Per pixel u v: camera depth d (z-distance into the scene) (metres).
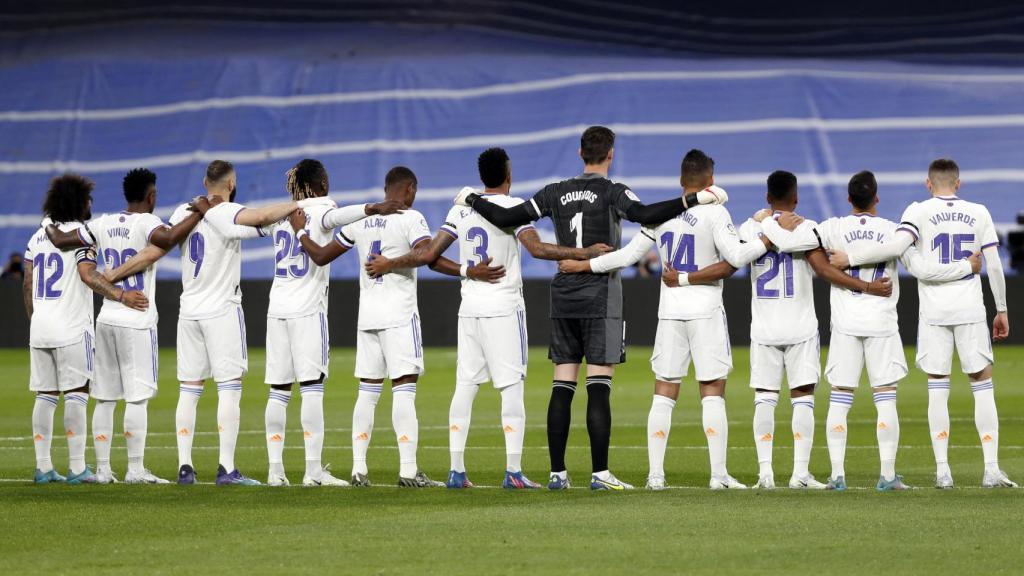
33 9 143.62
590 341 29.73
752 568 19.94
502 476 34.12
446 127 129.50
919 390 62.75
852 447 40.56
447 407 55.66
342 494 28.98
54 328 32.12
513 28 142.75
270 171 129.25
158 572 19.94
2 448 41.56
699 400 58.00
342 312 95.56
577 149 126.00
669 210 29.55
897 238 29.39
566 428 30.02
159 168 130.38
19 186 130.12
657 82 129.75
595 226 29.67
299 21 143.62
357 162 128.25
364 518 24.98
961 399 57.44
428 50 138.75
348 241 31.00
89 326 32.56
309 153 129.38
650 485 30.14
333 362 82.19
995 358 80.94
